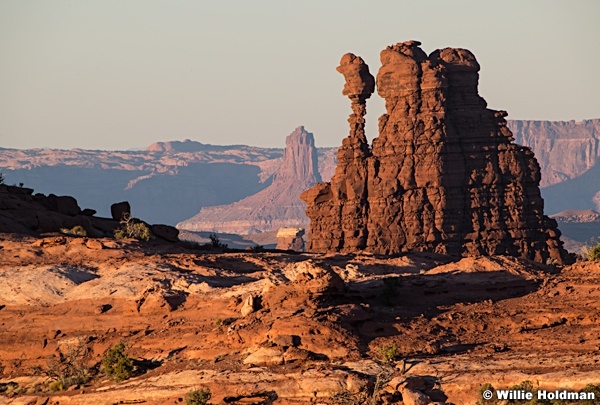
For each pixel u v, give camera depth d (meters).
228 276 143.25
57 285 143.25
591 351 113.06
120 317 135.12
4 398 124.44
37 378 130.00
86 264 150.12
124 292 138.88
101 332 134.00
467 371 109.31
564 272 138.00
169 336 127.94
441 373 109.62
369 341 117.00
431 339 117.31
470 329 121.69
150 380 117.19
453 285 134.50
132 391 115.06
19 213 184.75
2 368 134.00
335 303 123.00
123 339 131.25
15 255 156.12
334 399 107.38
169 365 120.31
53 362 130.75
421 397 105.19
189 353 122.12
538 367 109.12
